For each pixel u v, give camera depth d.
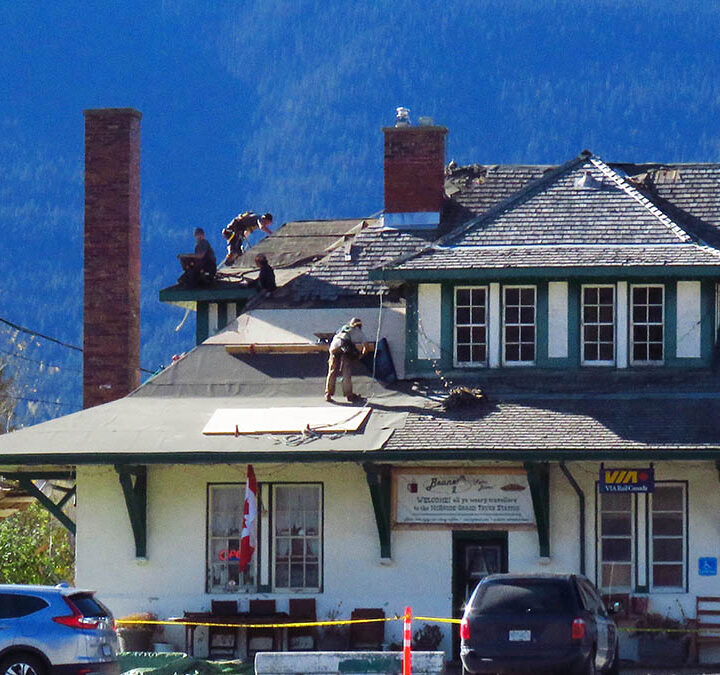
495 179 105.81
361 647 85.75
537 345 91.38
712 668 81.69
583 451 81.88
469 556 86.88
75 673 64.19
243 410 89.50
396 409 88.81
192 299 102.81
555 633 65.38
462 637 66.62
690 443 81.81
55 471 91.69
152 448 85.44
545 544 85.56
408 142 103.56
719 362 89.94
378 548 87.06
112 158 109.44
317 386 92.81
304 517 88.31
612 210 95.88
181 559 88.75
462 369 92.06
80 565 89.38
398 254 101.06
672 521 85.50
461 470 86.62
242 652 86.81
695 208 100.12
